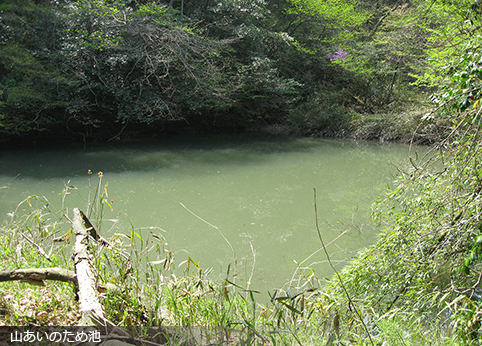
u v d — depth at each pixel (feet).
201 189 25.58
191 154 36.60
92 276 7.05
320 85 53.88
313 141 44.91
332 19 52.03
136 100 39.45
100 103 39.63
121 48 36.60
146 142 42.19
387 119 44.21
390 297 9.45
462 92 7.82
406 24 42.73
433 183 9.62
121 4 35.47
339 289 9.69
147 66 39.17
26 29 34.76
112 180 26.91
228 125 50.90
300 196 24.39
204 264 14.17
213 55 42.01
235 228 18.51
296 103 52.75
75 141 40.52
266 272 13.56
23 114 35.14
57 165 30.66
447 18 20.71
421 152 36.35
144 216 19.84
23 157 33.12
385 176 29.53
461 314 6.46
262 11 46.01
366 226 18.20
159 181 27.14
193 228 18.34
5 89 32.12
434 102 9.00
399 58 46.34
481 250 6.52
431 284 8.82
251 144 42.65
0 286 7.59
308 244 16.39
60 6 36.35
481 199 7.51
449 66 9.02
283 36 46.93
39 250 8.92
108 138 42.34
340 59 50.29
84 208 20.06
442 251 8.63
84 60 36.88
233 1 42.80
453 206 8.42
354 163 34.04
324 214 20.57
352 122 46.78
